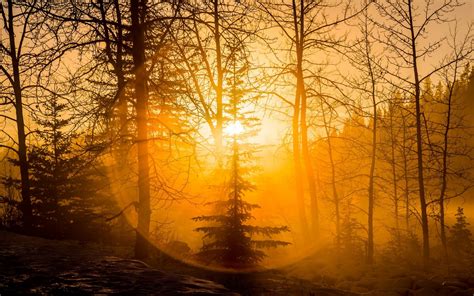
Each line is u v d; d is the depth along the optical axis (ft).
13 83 59.47
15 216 63.00
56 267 14.30
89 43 34.68
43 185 58.29
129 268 14.38
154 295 10.77
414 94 61.46
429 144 63.72
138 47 36.73
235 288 29.58
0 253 17.16
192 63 36.99
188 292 11.18
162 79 35.47
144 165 37.47
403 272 51.98
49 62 33.32
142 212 37.73
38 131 57.93
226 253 35.42
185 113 35.50
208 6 37.58
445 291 42.42
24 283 12.06
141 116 36.50
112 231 53.31
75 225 50.19
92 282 12.20
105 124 34.27
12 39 58.49
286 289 30.48
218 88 43.50
